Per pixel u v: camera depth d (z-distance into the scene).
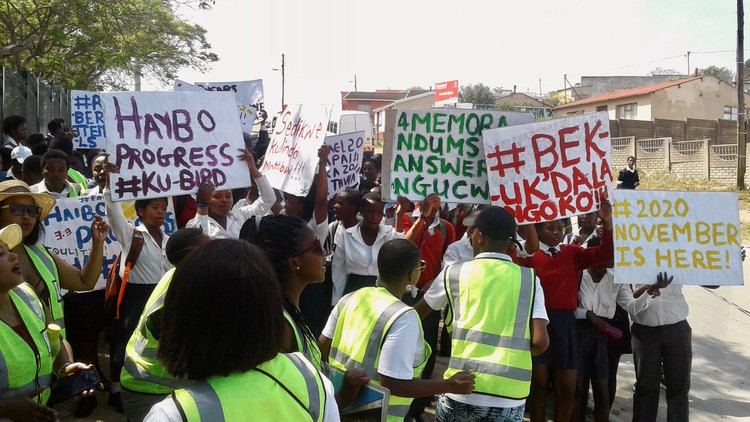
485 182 4.95
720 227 4.45
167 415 1.58
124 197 4.42
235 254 1.69
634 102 44.25
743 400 5.98
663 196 4.47
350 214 5.37
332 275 5.23
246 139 10.05
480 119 4.95
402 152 4.97
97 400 5.18
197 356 1.63
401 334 3.02
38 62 20.27
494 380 3.31
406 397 3.02
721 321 8.53
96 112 9.30
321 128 5.11
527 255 4.63
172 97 4.58
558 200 4.61
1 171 7.25
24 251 3.53
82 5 17.52
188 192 4.59
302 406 1.72
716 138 38.56
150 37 21.95
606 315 4.93
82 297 5.16
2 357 2.78
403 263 3.32
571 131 4.62
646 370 4.84
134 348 2.70
